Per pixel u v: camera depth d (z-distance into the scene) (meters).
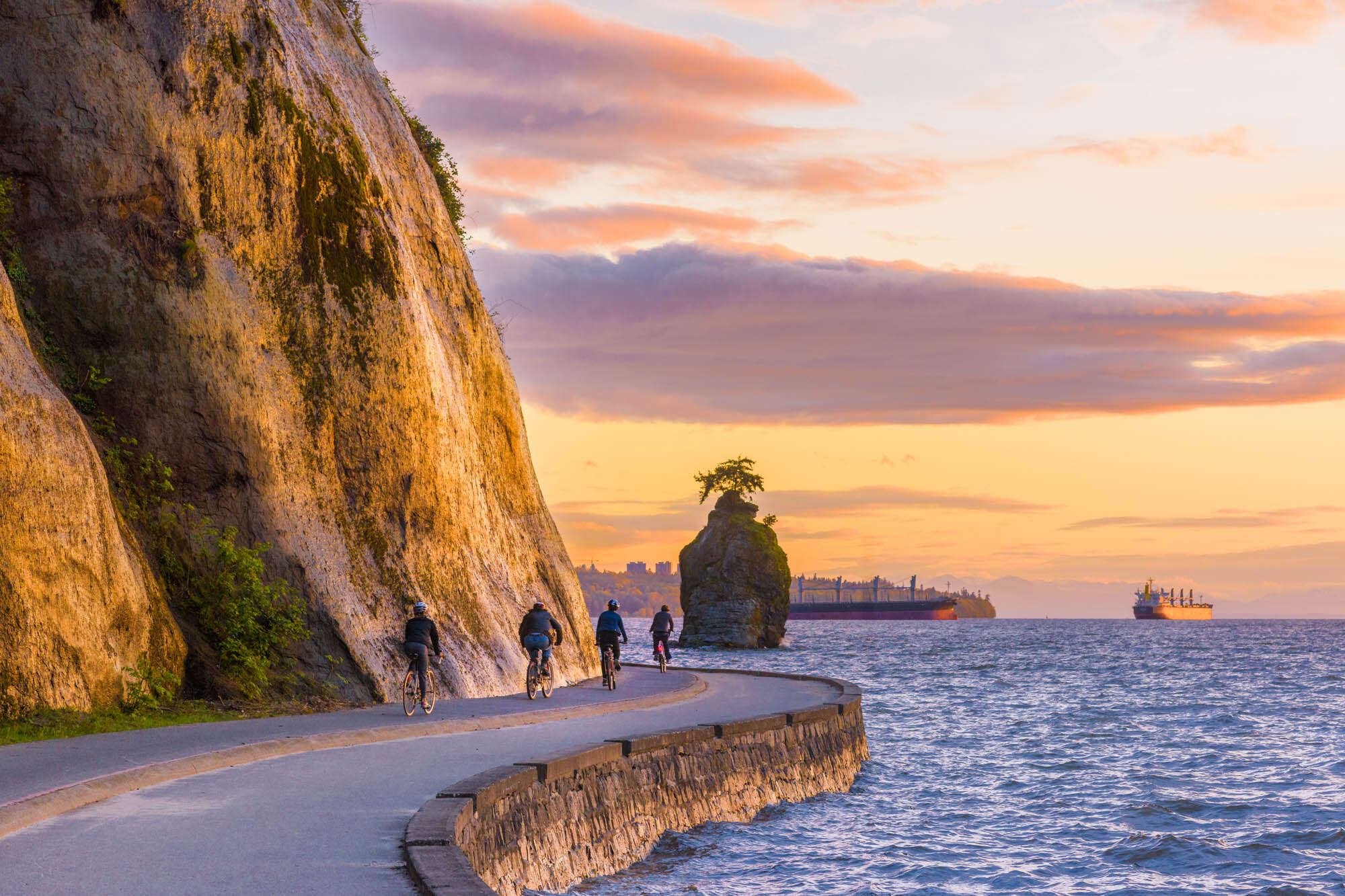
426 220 34.38
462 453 30.22
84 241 23.78
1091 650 128.75
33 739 16.70
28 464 18.39
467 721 20.64
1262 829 22.38
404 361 28.05
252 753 15.86
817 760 25.06
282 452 25.12
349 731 18.38
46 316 23.36
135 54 24.97
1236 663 95.75
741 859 18.33
